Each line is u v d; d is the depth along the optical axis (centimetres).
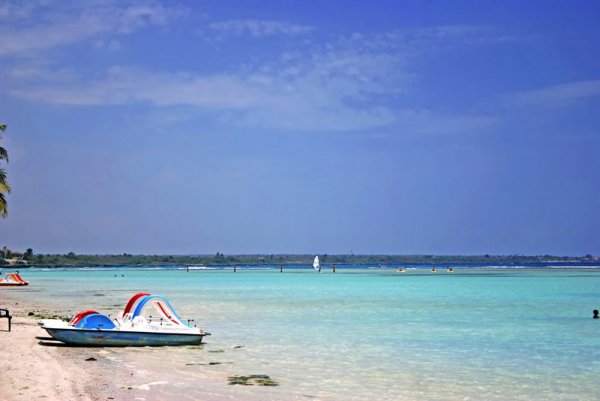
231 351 2975
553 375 2470
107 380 2170
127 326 3034
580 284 11369
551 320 4678
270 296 7825
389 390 2170
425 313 5266
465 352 3041
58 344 2930
